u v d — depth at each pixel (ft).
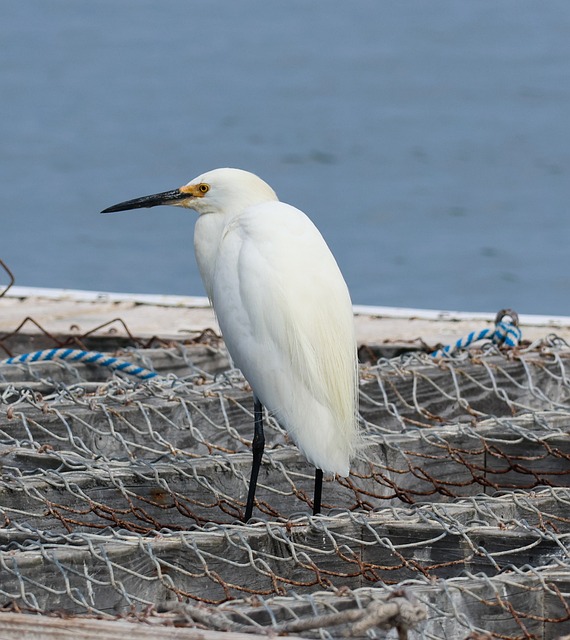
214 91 249.14
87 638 16.62
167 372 38.96
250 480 27.20
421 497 30.22
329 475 29.30
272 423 32.40
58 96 244.63
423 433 30.53
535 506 25.66
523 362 36.76
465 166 165.89
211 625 17.03
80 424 30.01
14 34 363.76
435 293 101.09
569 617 19.13
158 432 30.96
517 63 285.23
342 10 425.69
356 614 16.08
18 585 20.03
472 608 19.27
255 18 402.93
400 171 162.50
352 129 198.08
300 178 158.40
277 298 26.35
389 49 316.40
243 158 173.47
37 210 138.21
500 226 128.57
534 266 110.42
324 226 129.49
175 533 22.35
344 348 26.55
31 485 25.09
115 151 179.83
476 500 25.59
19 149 181.98
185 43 340.18
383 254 115.55
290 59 299.58
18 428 29.48
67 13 419.95
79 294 53.11
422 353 38.96
